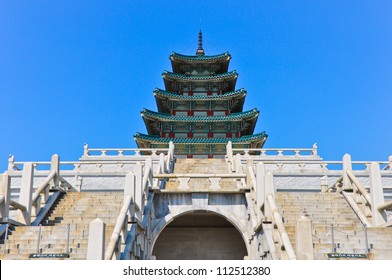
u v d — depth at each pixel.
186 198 24.59
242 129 65.56
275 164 38.75
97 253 13.56
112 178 36.09
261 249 19.59
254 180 22.95
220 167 38.81
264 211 19.45
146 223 21.39
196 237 30.52
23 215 20.59
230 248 30.30
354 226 20.19
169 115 64.88
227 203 24.55
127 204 17.86
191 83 69.19
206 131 65.44
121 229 16.30
